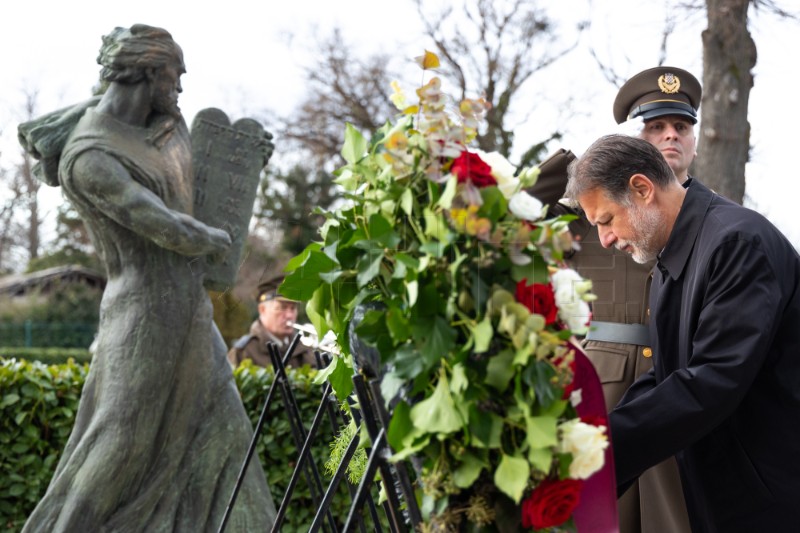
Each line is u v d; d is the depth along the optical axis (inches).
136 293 135.5
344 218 68.5
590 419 64.3
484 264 60.6
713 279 87.7
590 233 117.5
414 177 63.4
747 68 254.1
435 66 65.2
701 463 91.8
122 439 131.9
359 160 67.2
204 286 141.6
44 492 179.6
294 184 573.9
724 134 253.0
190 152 141.9
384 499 76.4
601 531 65.7
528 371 59.1
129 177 132.8
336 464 87.4
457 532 62.0
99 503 131.3
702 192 94.6
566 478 60.7
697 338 86.7
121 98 135.6
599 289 117.6
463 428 59.8
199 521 138.8
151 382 134.0
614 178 93.4
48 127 136.9
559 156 118.5
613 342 117.3
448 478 60.7
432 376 61.6
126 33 135.1
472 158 63.4
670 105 132.8
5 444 177.6
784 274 88.6
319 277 69.2
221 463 141.6
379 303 66.3
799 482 87.7
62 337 800.9
